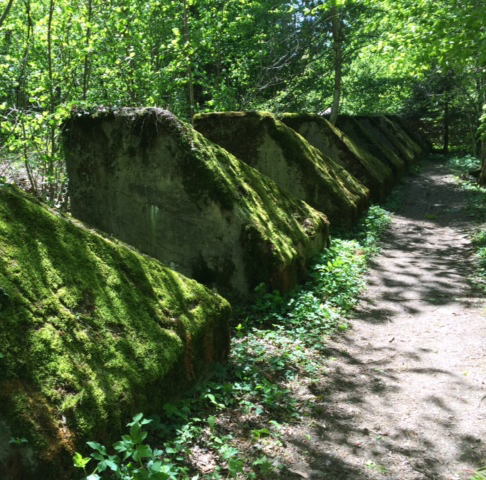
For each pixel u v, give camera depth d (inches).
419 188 698.8
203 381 173.0
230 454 133.1
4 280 125.0
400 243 422.0
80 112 279.4
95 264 155.3
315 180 414.9
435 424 165.9
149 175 267.9
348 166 533.6
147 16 459.8
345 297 275.7
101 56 419.8
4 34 399.9
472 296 291.0
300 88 780.0
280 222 288.8
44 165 366.6
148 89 451.2
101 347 136.1
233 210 255.9
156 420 142.3
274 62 704.4
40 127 347.6
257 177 307.6
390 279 327.3
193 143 262.8
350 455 149.9
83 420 117.3
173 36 497.7
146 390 141.0
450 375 198.5
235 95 643.5
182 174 261.3
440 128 1368.1
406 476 141.2
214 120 422.3
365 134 693.3
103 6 414.3
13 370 112.2
